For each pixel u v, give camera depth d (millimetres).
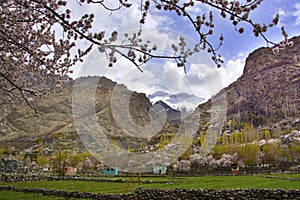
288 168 61188
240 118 154125
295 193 15430
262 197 16297
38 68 10586
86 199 19125
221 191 17406
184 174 40781
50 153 76312
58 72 10719
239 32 5055
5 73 10391
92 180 33875
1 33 8945
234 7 5062
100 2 5273
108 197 19016
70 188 24984
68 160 52688
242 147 65688
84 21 7180
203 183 28547
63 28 7191
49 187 26078
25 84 10734
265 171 57156
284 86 176500
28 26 9219
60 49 10320
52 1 7309
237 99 183500
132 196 18766
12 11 8445
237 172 53688
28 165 62250
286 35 5023
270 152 69000
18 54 10008
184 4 5262
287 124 130875
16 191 23406
